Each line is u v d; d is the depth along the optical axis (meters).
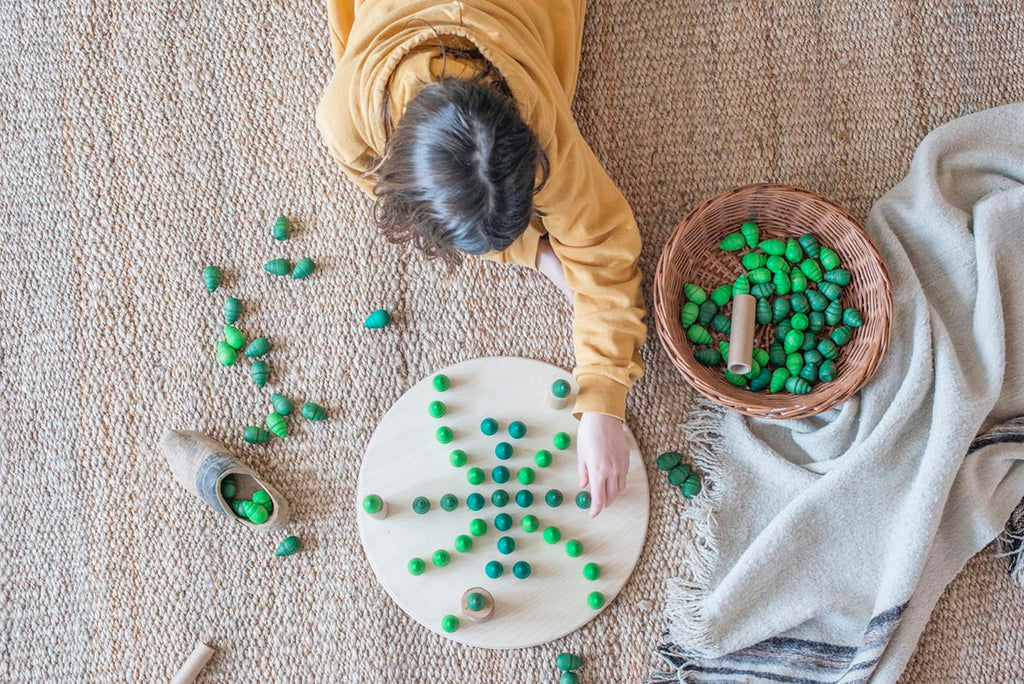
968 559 1.58
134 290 1.66
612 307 1.50
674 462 1.59
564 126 1.32
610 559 1.59
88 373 1.65
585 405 1.49
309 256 1.66
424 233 1.19
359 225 1.65
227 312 1.63
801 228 1.59
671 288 1.54
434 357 1.64
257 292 1.65
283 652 1.61
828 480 1.54
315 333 1.64
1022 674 1.58
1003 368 1.53
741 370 1.52
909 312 1.55
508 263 1.62
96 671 1.62
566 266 1.49
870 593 1.55
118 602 1.62
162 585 1.62
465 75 1.22
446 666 1.59
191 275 1.66
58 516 1.64
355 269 1.65
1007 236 1.56
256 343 1.63
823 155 1.65
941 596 1.59
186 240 1.66
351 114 1.28
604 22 1.66
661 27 1.66
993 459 1.55
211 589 1.62
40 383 1.65
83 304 1.66
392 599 1.60
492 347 1.64
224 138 1.67
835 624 1.56
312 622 1.61
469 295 1.64
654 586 1.59
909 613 1.54
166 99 1.67
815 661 1.56
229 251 1.66
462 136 1.13
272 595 1.61
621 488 1.51
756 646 1.57
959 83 1.66
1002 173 1.60
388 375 1.64
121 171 1.67
